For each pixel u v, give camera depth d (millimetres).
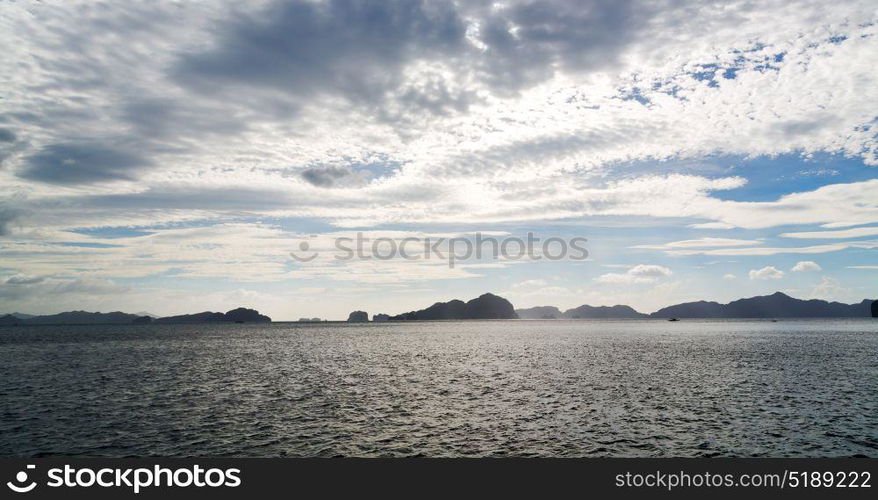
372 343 129500
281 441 31359
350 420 36281
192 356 88875
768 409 39188
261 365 72812
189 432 33281
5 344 128875
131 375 61000
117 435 32688
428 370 65375
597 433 32812
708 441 31125
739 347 103875
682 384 51250
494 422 35531
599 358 80250
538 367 67750
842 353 87188
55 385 52625
